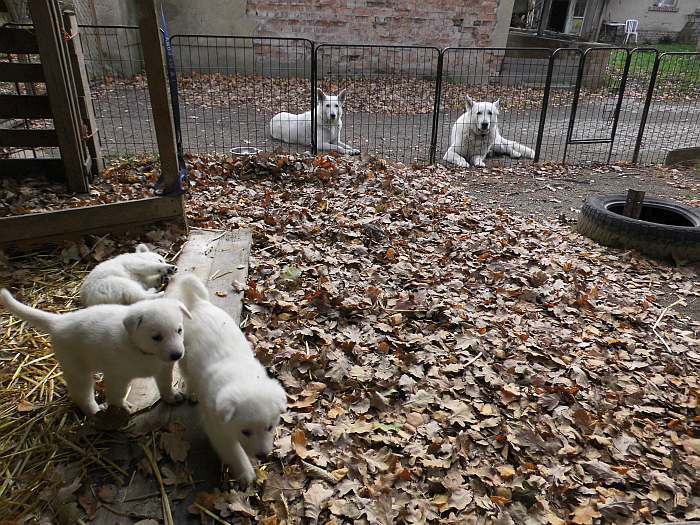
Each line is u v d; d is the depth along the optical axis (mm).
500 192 8500
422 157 10258
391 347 3893
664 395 3699
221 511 2396
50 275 4086
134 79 14531
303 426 3061
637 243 6164
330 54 15242
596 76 17766
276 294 4277
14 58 8734
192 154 7930
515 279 5168
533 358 3955
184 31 15477
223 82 15102
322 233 5652
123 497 2371
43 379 3018
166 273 3684
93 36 13656
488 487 2861
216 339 2725
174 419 2787
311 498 2617
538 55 18422
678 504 2863
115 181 6555
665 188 9062
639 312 4766
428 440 3109
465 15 16734
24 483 2410
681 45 27922
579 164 10430
